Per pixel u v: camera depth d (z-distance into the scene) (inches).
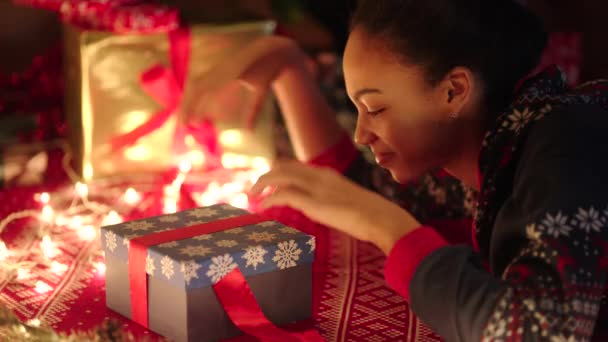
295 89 56.0
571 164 34.7
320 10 80.2
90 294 48.6
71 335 39.0
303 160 55.8
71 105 73.2
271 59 56.0
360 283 51.9
